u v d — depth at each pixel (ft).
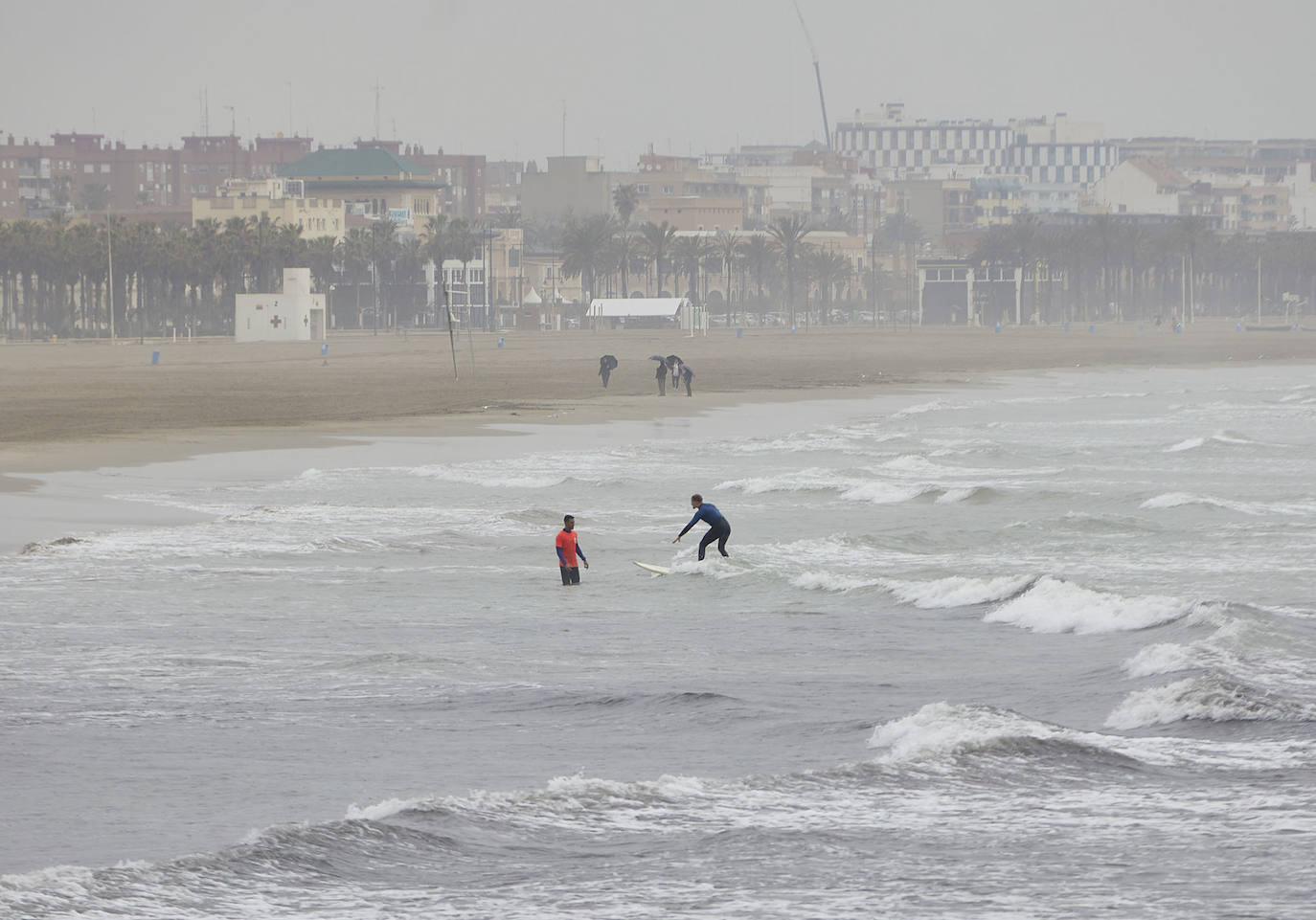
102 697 195.72
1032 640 238.27
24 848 127.13
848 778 149.38
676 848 128.36
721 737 171.22
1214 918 108.27
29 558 325.21
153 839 129.90
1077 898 113.50
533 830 133.08
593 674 211.61
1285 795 140.67
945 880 118.83
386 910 112.78
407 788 148.56
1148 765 153.17
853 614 267.18
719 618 263.49
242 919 110.63
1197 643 212.84
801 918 111.04
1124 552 341.82
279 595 285.23
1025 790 144.87
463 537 362.12
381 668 214.90
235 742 170.40
